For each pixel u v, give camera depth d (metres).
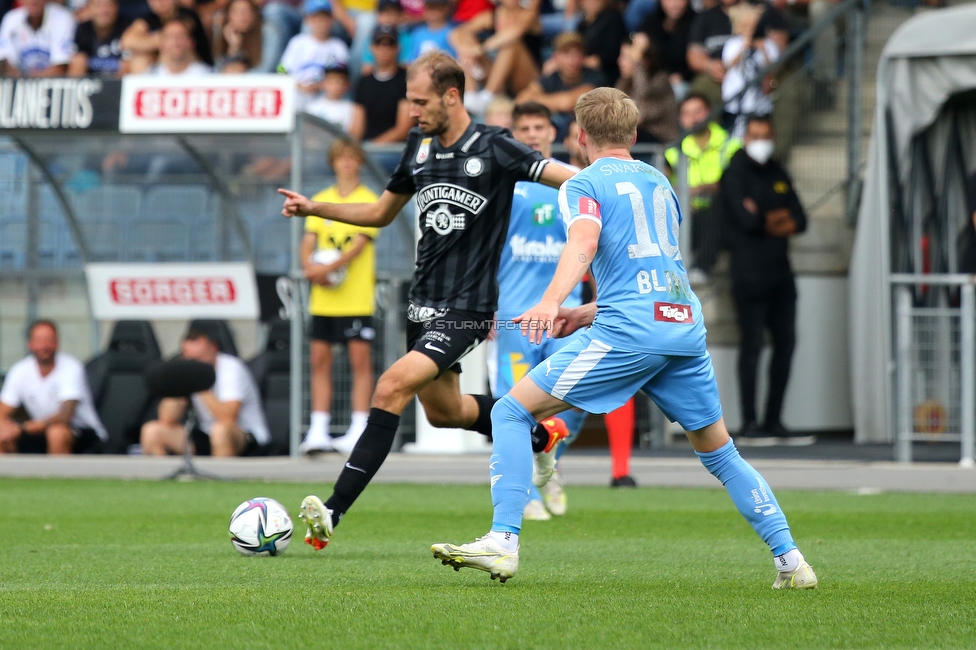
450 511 30.20
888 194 47.41
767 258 46.28
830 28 51.38
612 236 17.34
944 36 46.25
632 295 17.30
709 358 17.78
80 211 46.66
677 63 55.62
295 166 41.22
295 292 42.03
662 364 17.33
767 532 17.83
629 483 35.72
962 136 47.91
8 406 44.31
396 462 42.03
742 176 46.16
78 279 47.06
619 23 55.25
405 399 21.75
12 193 47.00
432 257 22.30
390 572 19.55
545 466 22.81
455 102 21.84
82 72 62.28
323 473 38.41
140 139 44.16
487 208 21.92
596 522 27.94
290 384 44.72
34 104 42.06
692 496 33.72
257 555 21.64
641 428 47.75
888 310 45.16
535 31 58.44
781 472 37.62
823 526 27.41
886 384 48.38
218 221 45.94
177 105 41.22
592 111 18.09
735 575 19.39
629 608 15.88
